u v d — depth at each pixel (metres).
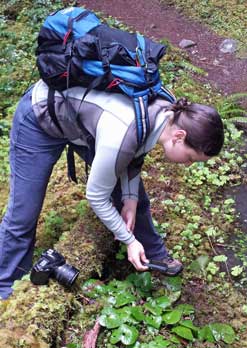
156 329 3.30
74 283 3.43
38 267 3.35
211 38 7.42
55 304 3.25
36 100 3.17
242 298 3.69
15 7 7.72
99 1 8.30
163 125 2.86
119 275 3.82
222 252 4.09
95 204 3.00
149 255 3.73
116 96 2.84
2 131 5.52
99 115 2.85
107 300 3.42
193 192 4.68
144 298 3.53
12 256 3.57
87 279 3.58
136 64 2.84
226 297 3.69
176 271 3.67
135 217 3.48
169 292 3.60
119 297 3.44
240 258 4.04
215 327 3.38
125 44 2.90
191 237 4.13
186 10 8.04
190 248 4.07
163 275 3.70
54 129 3.20
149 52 2.92
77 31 2.95
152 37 7.41
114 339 3.20
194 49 7.19
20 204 3.42
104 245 3.78
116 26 7.55
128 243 3.19
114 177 2.90
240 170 4.95
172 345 3.26
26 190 3.39
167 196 4.59
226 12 7.95
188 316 3.52
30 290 3.33
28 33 7.17
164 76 6.26
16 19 7.59
